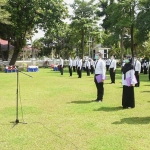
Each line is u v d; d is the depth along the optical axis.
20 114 8.92
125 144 6.08
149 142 6.21
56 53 64.75
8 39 38.53
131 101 9.84
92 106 10.22
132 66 9.75
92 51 57.50
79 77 23.42
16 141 6.30
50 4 37.22
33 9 35.84
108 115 8.77
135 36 39.59
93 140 6.34
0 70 35.44
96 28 47.34
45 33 38.97
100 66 11.15
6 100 11.62
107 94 13.27
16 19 35.69
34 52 58.34
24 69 37.28
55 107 10.06
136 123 7.79
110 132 6.95
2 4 31.61
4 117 8.51
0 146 5.99
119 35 40.62
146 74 29.69
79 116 8.63
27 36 41.94
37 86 16.73
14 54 39.00
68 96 12.67
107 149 5.78
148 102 11.05
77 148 5.86
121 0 39.50
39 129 7.22
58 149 5.81
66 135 6.72
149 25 33.22
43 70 36.31
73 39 51.81
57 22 38.03
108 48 60.91
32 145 6.05
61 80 20.88
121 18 39.22
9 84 17.92
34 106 10.24
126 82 9.73
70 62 25.14
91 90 14.78
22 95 12.98
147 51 49.25
